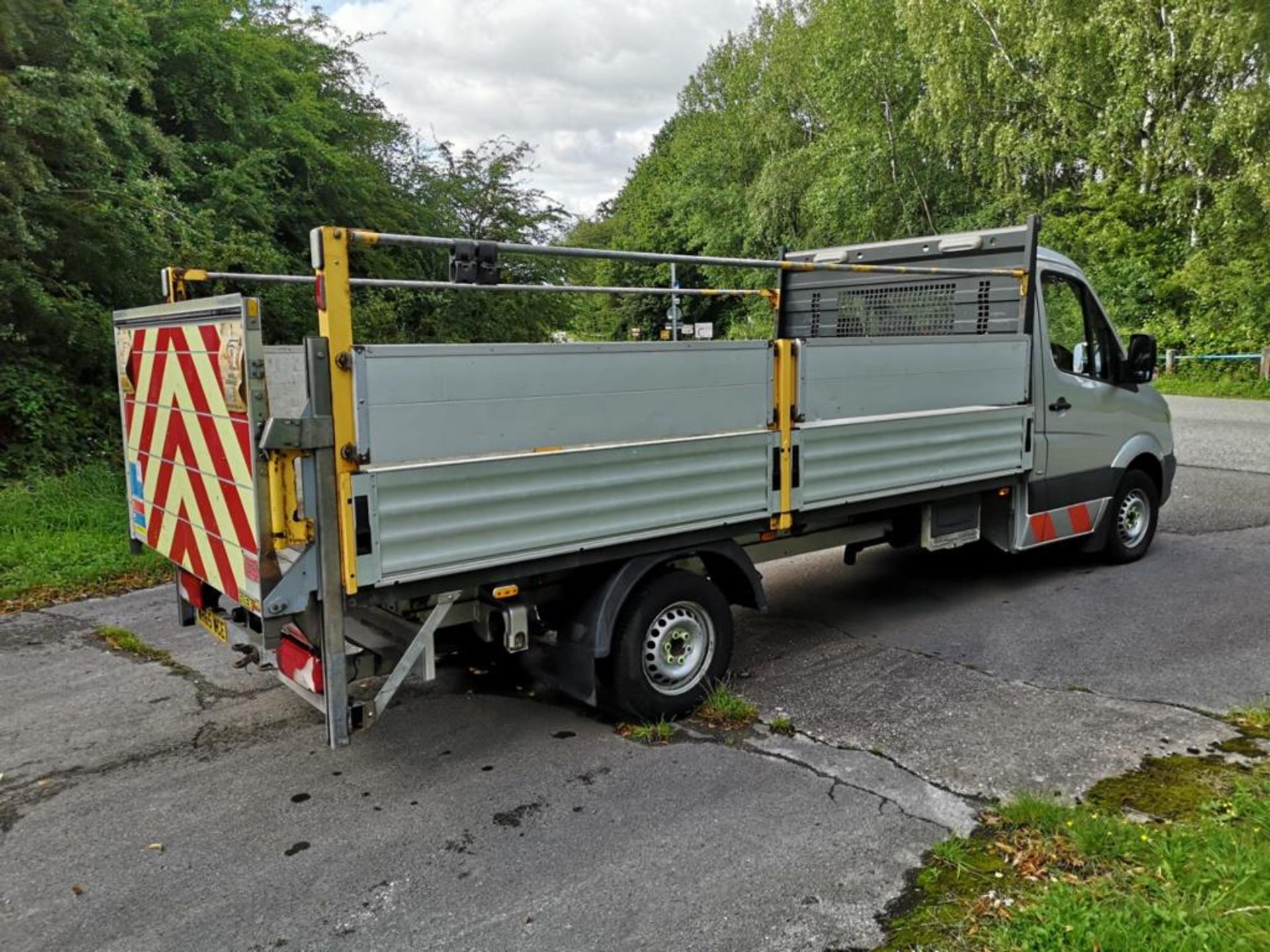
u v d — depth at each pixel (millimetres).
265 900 3021
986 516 6188
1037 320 5980
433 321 17344
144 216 10641
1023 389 5867
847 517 5246
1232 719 4199
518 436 3627
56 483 8742
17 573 7020
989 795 3561
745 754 4004
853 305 6863
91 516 8258
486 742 4199
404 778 3863
